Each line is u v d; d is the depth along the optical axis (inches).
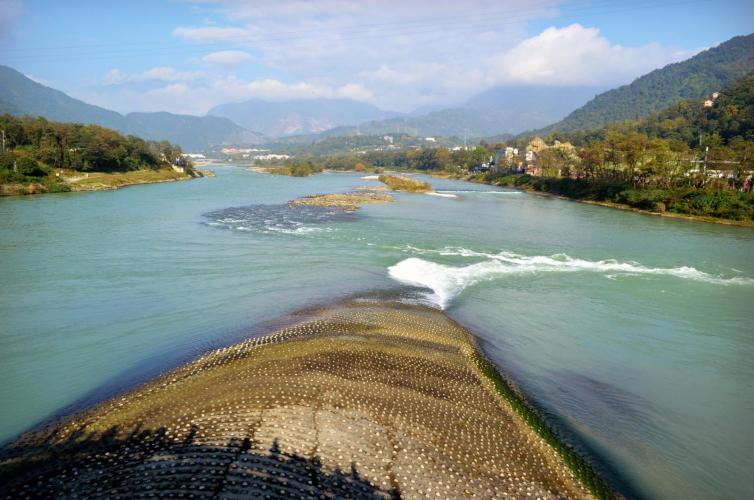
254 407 645.3
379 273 1470.2
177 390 689.0
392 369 779.4
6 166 3690.9
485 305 1208.8
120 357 856.9
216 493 486.9
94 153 4763.8
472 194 4758.9
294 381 715.4
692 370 903.7
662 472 604.7
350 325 965.8
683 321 1152.2
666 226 2706.7
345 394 687.7
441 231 2309.3
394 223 2519.7
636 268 1653.5
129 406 651.5
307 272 1464.1
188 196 3718.0
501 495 518.0
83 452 554.9
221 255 1664.6
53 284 1278.3
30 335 951.6
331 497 490.6
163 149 6865.2
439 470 546.0
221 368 756.0
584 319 1144.2
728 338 1058.1
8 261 1491.1
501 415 679.1
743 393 826.8
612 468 599.5
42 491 489.1
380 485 513.7
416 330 960.3
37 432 604.1
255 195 3897.6
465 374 790.5
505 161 7337.6
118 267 1466.5
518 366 879.1
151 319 1047.6
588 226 2657.5
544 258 1772.9
